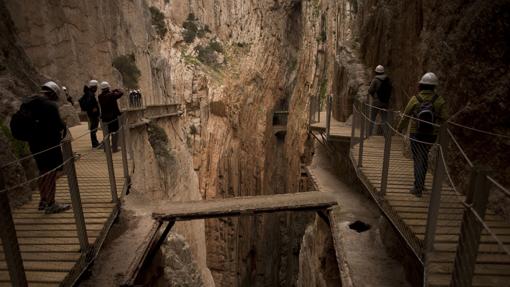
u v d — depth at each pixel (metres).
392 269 5.75
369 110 9.95
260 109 46.81
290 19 55.03
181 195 18.98
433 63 7.15
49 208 5.82
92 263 5.38
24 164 7.25
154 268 7.58
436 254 3.81
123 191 7.37
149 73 30.45
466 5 5.98
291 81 53.44
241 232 33.31
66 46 20.02
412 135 5.56
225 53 45.06
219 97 36.94
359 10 18.36
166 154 17.77
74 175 4.71
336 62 18.33
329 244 8.85
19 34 17.16
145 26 31.41
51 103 5.70
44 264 4.43
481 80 5.17
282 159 48.59
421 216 4.70
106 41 23.73
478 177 2.71
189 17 42.94
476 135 5.09
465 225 2.91
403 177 6.40
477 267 3.47
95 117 10.66
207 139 34.75
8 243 3.25
